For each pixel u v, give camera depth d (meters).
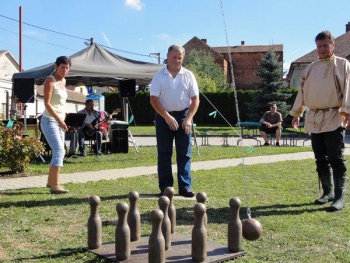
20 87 11.81
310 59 36.72
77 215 4.88
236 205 3.51
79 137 12.98
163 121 6.02
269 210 5.09
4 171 8.95
